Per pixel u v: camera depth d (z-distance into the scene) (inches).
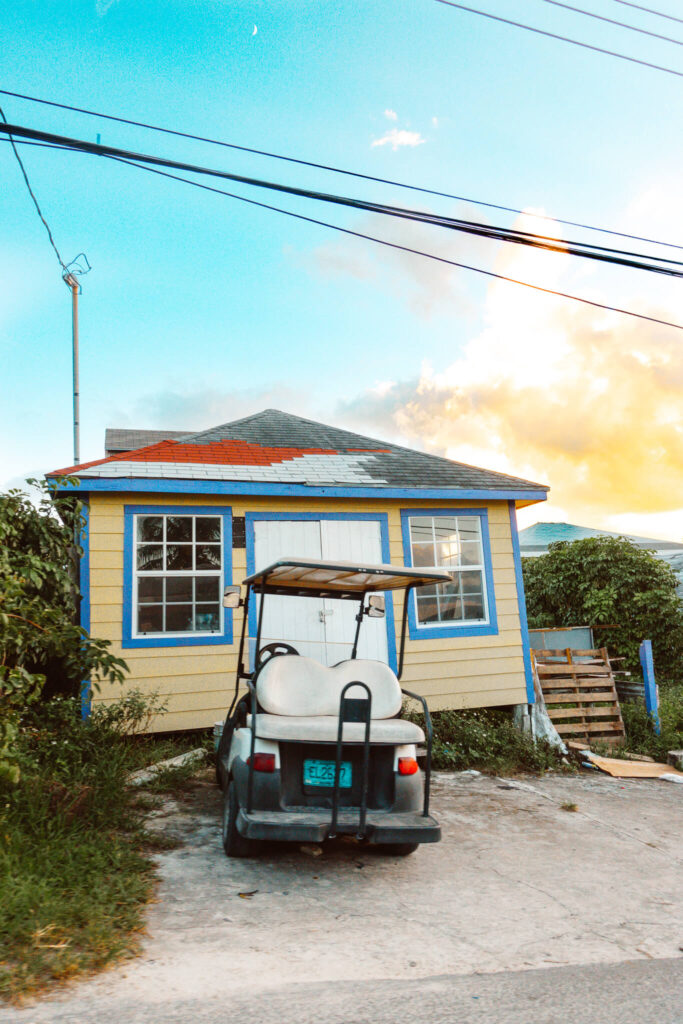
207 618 358.9
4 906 145.6
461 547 411.2
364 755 182.5
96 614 337.7
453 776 327.6
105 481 339.0
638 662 534.0
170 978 131.6
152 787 268.7
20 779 210.5
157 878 185.6
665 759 378.3
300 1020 118.3
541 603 614.2
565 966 147.0
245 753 200.1
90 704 322.3
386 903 178.4
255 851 203.9
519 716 399.2
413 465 427.5
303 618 370.3
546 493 420.2
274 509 376.8
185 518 364.5
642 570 551.8
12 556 242.7
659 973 145.4
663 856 230.4
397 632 386.0
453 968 143.3
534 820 265.1
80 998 121.5
